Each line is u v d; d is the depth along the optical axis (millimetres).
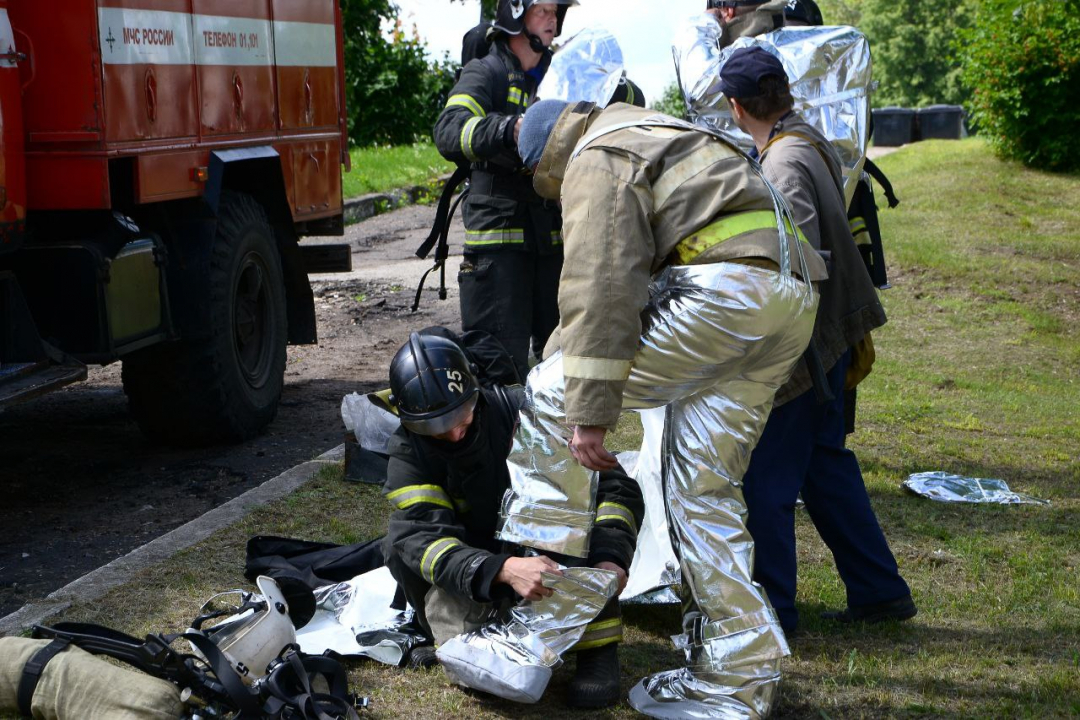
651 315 2969
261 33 6375
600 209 2846
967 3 74438
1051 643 3770
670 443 3133
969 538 4805
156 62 5266
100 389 7688
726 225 2936
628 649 3711
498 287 4891
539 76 4930
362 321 9703
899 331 9812
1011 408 7508
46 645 3074
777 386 3127
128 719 2891
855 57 4316
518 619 3225
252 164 6438
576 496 3164
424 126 27328
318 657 3137
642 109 3078
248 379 6254
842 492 3828
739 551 3100
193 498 5332
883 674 3496
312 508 4938
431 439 3305
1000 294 11047
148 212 5617
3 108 4652
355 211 15953
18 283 4914
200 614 3580
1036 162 17219
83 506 5227
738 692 3066
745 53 3695
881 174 4434
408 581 3455
